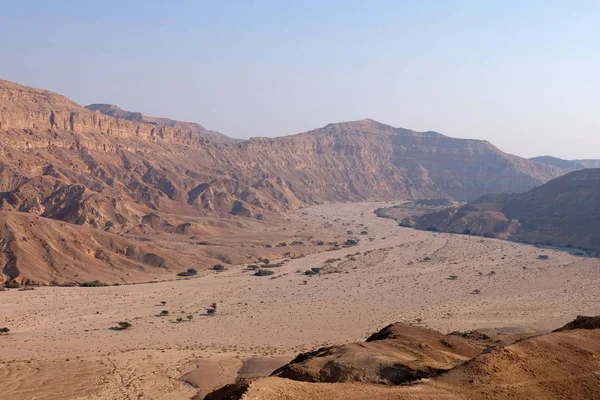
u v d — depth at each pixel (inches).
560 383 1718.8
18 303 4965.6
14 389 2783.0
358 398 1531.7
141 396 2687.0
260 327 4333.2
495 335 3371.1
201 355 3440.0
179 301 5285.4
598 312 4648.1
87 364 3216.0
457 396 1583.4
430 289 5738.2
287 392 1519.4
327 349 2439.7
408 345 2422.5
